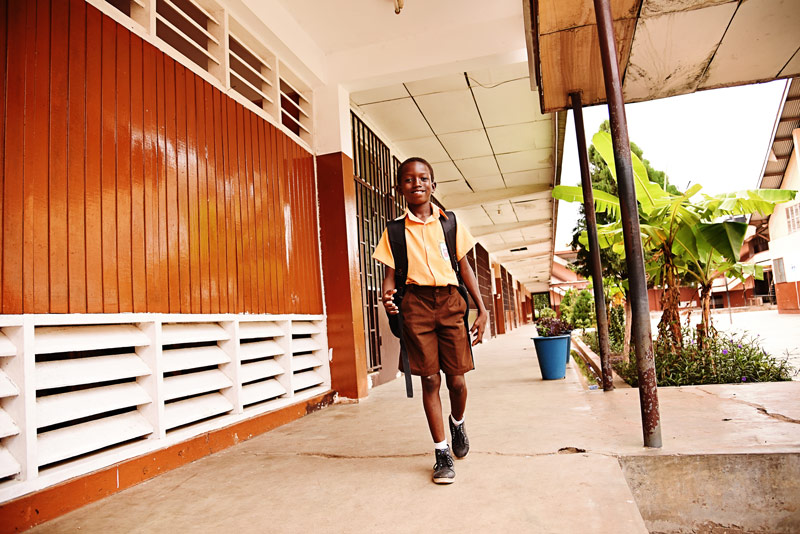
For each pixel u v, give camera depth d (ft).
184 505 7.10
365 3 14.56
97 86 8.27
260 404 12.62
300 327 14.75
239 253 11.94
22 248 6.82
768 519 7.06
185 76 10.61
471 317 45.62
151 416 8.86
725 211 17.72
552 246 62.13
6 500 6.29
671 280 18.42
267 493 7.41
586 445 8.38
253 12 13.00
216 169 11.36
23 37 7.08
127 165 8.74
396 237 7.95
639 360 8.09
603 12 8.91
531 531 5.45
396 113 21.97
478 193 35.73
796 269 77.71
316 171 16.72
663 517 7.27
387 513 6.29
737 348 17.16
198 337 10.25
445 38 15.94
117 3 9.89
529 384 17.15
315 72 16.30
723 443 7.78
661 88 15.37
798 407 10.16
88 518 6.73
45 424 6.98
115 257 8.32
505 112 22.53
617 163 8.77
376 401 15.57
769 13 11.66
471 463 8.07
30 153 7.03
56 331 7.39
